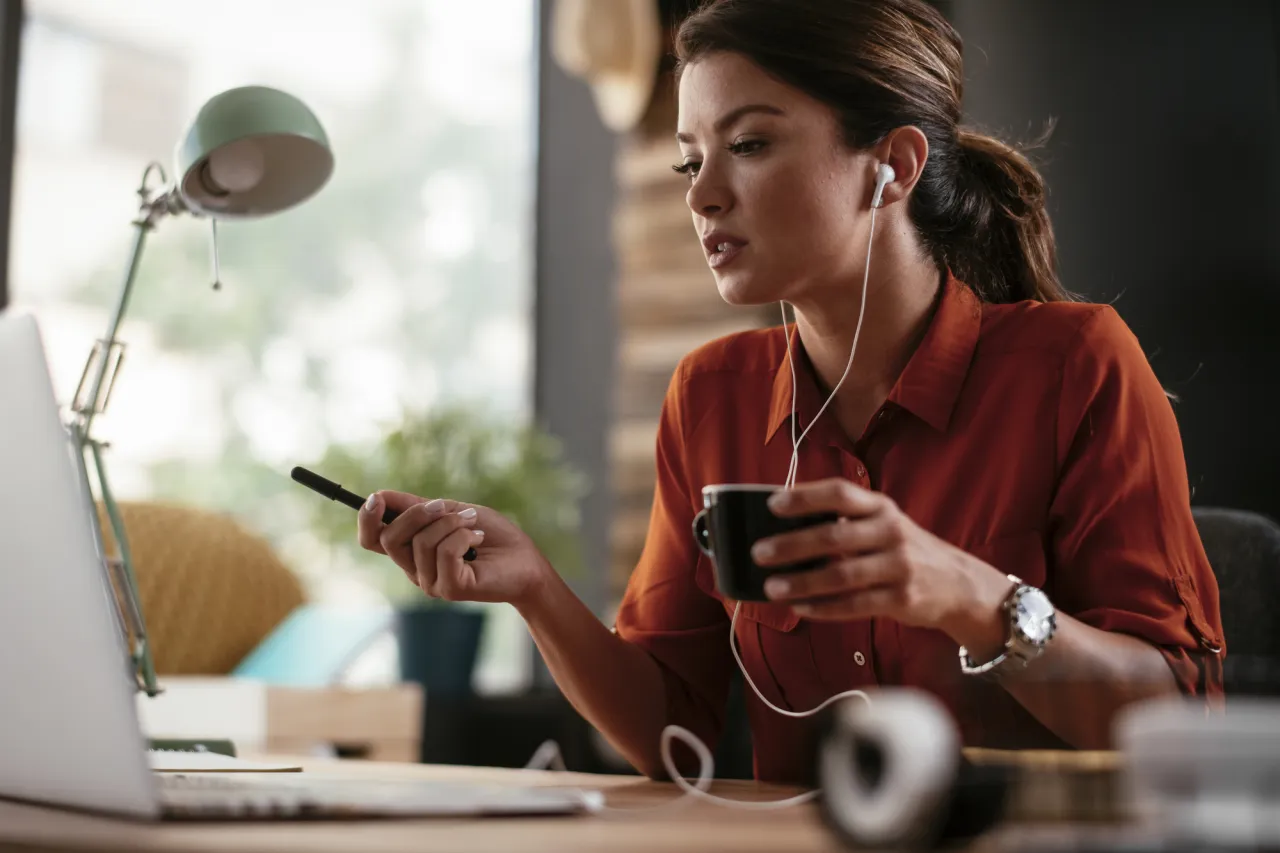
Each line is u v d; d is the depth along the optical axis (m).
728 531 0.86
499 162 4.27
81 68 3.70
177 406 3.76
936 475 1.32
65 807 0.78
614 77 3.68
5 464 0.76
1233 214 3.05
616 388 4.00
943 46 1.38
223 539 2.96
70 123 3.68
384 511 1.17
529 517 3.35
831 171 1.27
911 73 1.32
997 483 1.30
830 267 1.29
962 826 0.56
